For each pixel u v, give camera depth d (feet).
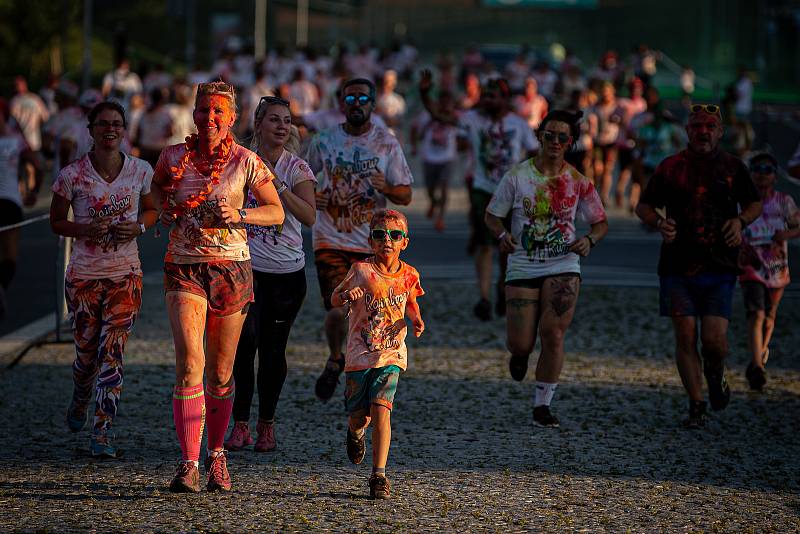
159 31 498.28
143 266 132.26
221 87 54.95
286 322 64.69
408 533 50.57
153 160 173.27
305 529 50.65
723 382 72.13
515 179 71.36
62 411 71.82
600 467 62.34
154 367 84.02
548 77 326.44
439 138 160.15
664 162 73.05
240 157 55.47
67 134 167.63
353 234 74.90
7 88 323.37
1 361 85.66
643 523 53.11
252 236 64.34
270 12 554.05
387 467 61.11
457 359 88.94
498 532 51.06
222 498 54.85
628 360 90.22
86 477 57.82
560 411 74.64
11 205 100.48
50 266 131.13
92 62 398.62
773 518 54.49
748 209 71.92
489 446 65.87
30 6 351.25
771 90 482.28
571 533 51.34
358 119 74.64
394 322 56.95
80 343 63.93
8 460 60.75
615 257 142.72
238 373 63.72
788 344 97.86
